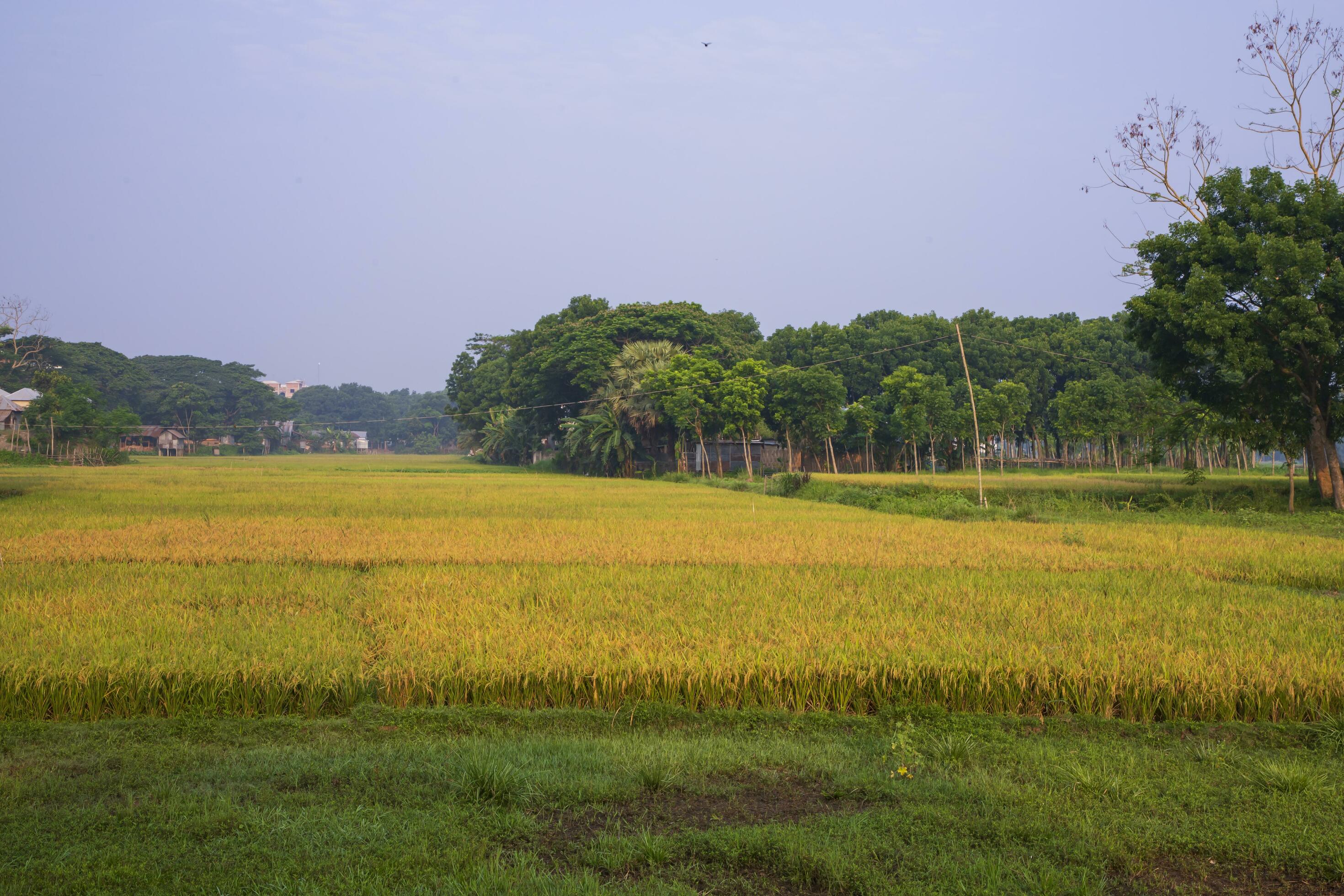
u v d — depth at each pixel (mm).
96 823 5652
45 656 8430
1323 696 8273
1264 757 7227
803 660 8750
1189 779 6582
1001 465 69562
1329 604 12016
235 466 82938
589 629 10203
